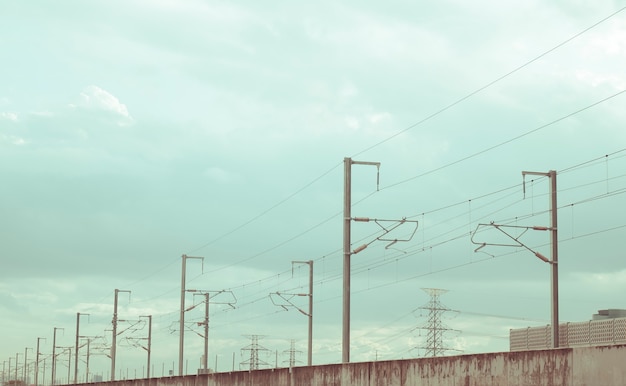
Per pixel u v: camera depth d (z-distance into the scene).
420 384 34.88
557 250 49.66
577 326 46.53
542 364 28.17
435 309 83.44
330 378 42.84
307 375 45.28
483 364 30.94
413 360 35.53
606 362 25.70
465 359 32.00
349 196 49.66
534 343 54.62
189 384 64.44
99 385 96.75
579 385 26.64
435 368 33.91
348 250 49.09
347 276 48.75
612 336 42.94
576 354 26.84
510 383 29.56
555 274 49.53
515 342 57.41
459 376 32.31
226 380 56.88
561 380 27.34
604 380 25.73
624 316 59.22
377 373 38.38
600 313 59.97
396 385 36.78
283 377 48.34
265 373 50.69
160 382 72.69
